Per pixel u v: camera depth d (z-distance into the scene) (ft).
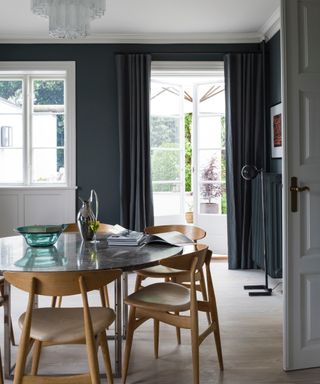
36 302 10.73
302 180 8.65
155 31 17.08
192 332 7.55
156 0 14.03
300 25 8.66
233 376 8.37
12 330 9.93
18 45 17.43
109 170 17.67
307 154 8.70
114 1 14.06
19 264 7.25
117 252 8.34
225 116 17.63
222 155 19.57
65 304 12.84
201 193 19.94
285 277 8.58
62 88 18.15
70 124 17.58
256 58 17.42
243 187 17.51
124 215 17.25
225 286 15.06
